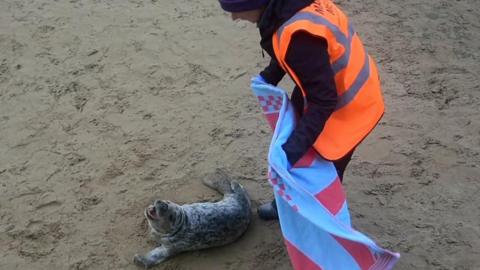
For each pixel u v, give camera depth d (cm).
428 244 367
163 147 447
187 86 507
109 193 411
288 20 254
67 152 445
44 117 478
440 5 612
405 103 481
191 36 568
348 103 283
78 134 461
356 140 286
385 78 509
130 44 558
